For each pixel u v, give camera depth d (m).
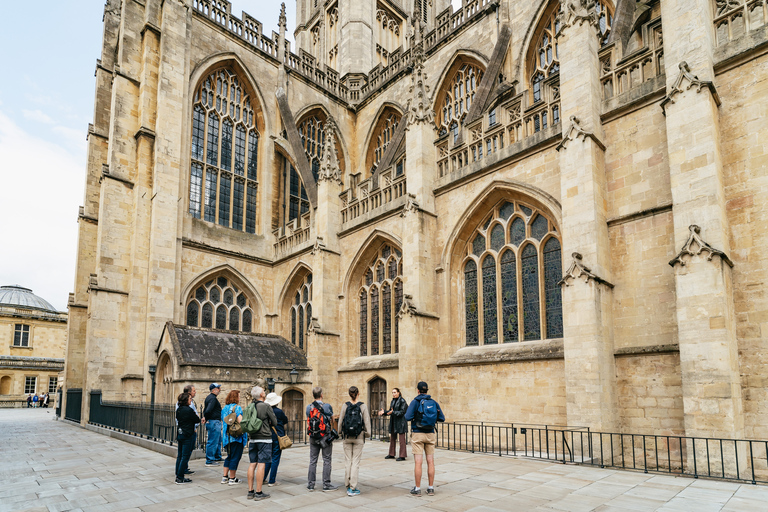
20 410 63.94
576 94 21.19
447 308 27.05
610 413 18.47
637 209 19.72
